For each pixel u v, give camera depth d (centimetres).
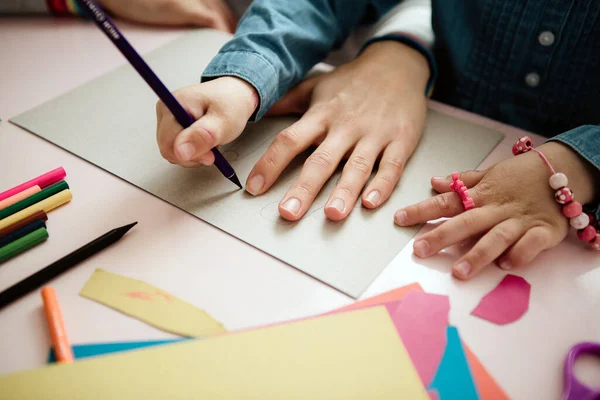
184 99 48
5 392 32
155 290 40
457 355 36
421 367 35
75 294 40
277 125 59
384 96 58
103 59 71
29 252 44
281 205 46
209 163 47
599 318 38
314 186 48
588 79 59
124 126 58
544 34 59
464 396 33
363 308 38
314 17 67
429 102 63
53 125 58
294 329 36
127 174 51
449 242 43
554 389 34
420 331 37
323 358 34
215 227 46
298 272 41
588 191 46
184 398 32
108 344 36
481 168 52
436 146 55
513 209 44
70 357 35
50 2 80
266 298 39
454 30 64
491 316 38
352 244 44
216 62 56
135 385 32
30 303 40
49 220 46
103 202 48
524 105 65
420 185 50
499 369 35
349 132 53
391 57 63
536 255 43
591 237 43
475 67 66
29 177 51
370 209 47
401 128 54
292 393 32
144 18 79
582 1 56
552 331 37
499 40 63
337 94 58
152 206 48
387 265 42
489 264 42
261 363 34
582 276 41
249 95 53
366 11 75
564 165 46
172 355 34
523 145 49
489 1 62
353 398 32
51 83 66
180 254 43
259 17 63
